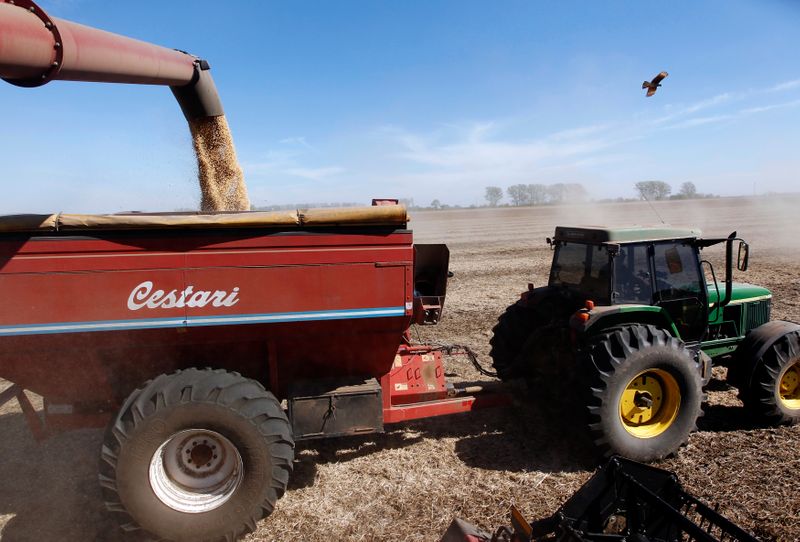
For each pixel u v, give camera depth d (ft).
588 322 16.24
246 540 13.01
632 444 15.75
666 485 10.96
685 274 18.13
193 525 12.71
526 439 17.99
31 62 9.34
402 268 14.11
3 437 18.83
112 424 12.59
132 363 13.93
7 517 14.14
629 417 16.29
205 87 16.61
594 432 15.62
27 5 9.45
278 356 14.74
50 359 13.26
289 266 13.52
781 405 18.17
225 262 13.17
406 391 17.44
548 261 63.00
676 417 16.22
